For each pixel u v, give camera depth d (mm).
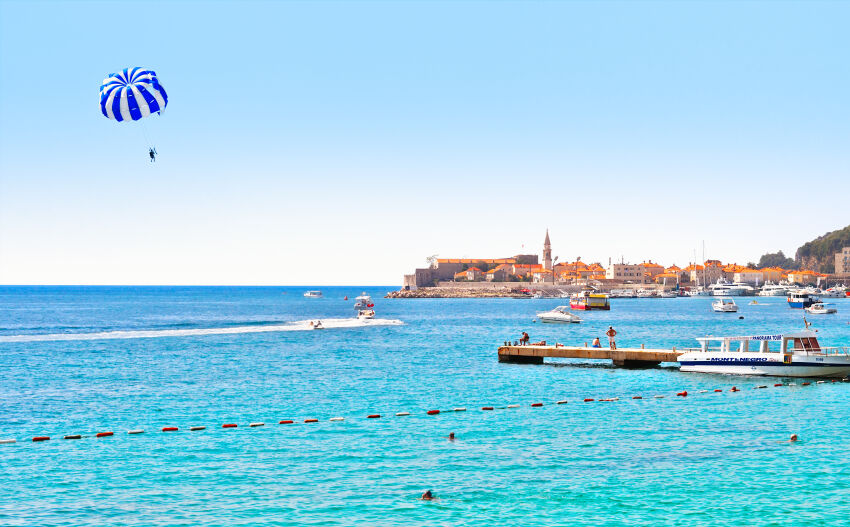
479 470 37375
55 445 42688
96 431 46531
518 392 61750
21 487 34625
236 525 29719
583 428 47219
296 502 32438
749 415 51125
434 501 32594
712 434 45344
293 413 52375
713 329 153875
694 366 71938
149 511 31297
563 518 30562
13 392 62312
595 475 36406
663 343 114250
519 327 161625
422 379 69938
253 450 41406
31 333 133875
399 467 37938
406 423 48812
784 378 66875
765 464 38250
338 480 35656
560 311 189375
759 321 188000
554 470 37312
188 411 53219
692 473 36625
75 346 106375
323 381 68812
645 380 68000
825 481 35219
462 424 48469
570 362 82750
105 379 70438
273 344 111000
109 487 34594
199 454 40531
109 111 61750
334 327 155625
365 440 43875
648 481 35375
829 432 45625
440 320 191875
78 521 30125
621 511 31328
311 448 41875
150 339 120000
